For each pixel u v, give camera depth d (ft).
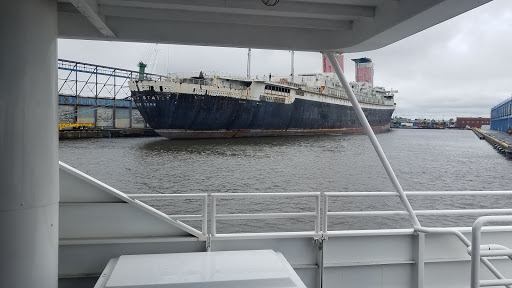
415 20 9.80
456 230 14.07
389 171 14.40
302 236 13.70
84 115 255.09
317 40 14.11
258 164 173.78
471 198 111.75
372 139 14.39
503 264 15.26
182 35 13.44
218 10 11.66
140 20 13.20
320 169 166.91
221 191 127.03
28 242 8.19
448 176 158.61
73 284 12.41
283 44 14.02
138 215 12.64
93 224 12.44
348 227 82.84
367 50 13.69
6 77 7.76
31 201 8.17
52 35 8.55
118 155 189.37
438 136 458.91
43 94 8.29
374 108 343.46
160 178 143.84
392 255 14.51
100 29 12.23
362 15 11.48
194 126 218.59
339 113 304.30
